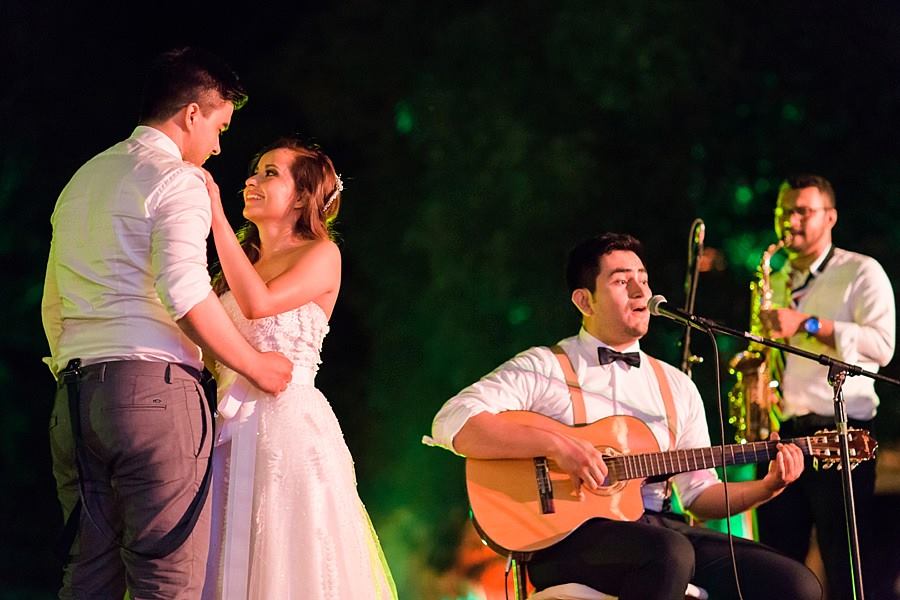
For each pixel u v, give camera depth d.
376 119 11.81
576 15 10.99
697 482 5.97
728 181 11.14
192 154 4.68
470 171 11.19
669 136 11.16
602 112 11.16
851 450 5.50
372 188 11.94
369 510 11.61
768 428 7.02
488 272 11.11
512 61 11.30
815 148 11.10
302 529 4.76
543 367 5.81
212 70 4.68
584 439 5.65
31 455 12.52
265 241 5.18
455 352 11.30
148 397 4.33
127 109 12.44
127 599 4.67
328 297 5.16
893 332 7.00
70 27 12.29
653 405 5.86
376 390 11.70
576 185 11.07
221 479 4.80
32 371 12.59
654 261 11.16
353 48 11.78
